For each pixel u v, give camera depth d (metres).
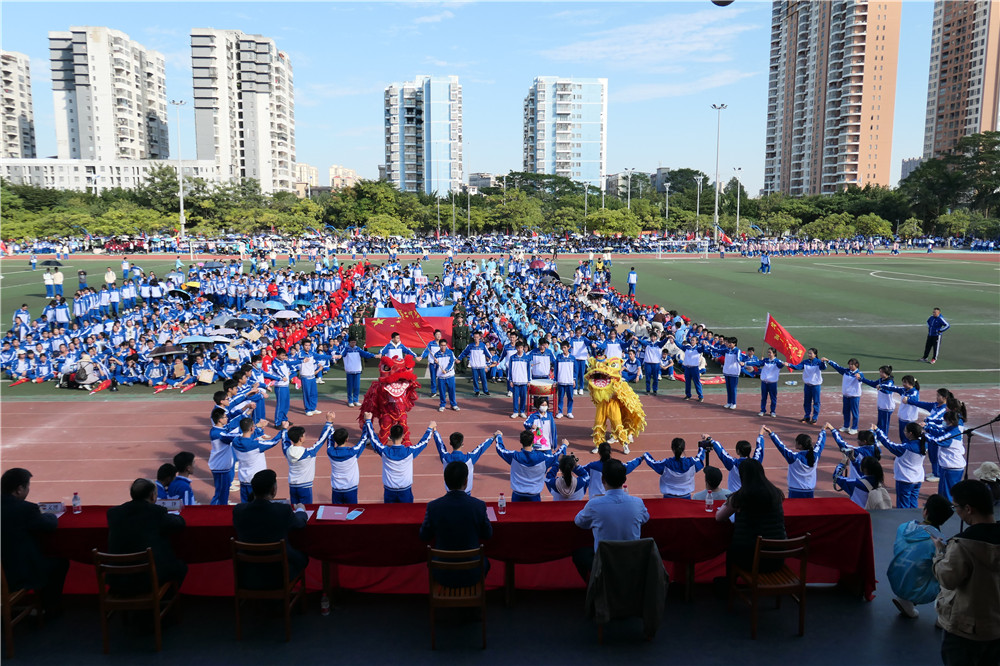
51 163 142.00
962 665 5.66
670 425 17.92
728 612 7.55
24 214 90.81
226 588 7.84
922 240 97.94
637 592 6.80
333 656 6.76
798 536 7.68
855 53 159.25
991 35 154.00
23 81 181.12
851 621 7.34
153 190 95.62
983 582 5.49
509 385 21.14
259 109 158.38
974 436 16.42
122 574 6.80
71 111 150.50
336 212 103.31
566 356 18.42
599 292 34.38
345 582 7.92
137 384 22.41
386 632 7.20
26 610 7.10
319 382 23.22
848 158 165.25
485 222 105.56
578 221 101.88
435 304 37.03
